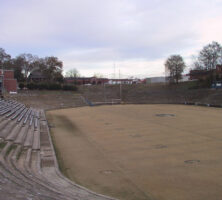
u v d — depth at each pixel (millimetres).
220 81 73688
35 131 26266
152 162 15328
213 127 27688
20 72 104625
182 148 18656
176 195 10164
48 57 104250
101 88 99562
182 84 88625
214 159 15453
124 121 35812
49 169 13438
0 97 51875
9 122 26406
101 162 15773
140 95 87812
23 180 9438
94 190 10945
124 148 19422
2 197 7066
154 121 34562
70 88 92812
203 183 11461
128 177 12711
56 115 47719
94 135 25719
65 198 7707
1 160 12750
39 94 77312
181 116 39688
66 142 22516
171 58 91062
